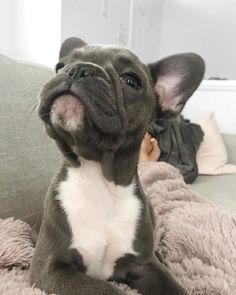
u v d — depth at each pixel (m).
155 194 0.37
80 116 0.20
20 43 0.50
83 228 0.24
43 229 0.24
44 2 0.49
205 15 1.02
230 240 0.27
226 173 0.63
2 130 0.28
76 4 0.53
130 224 0.24
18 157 0.29
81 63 0.21
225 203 0.48
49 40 0.49
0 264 0.23
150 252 0.25
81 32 0.56
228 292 0.23
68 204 0.24
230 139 0.71
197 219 0.30
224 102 0.75
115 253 0.24
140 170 0.42
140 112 0.24
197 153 0.64
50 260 0.22
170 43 1.04
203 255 0.26
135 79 0.23
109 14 0.66
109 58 0.23
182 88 0.28
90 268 0.24
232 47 1.02
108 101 0.20
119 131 0.22
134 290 0.24
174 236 0.29
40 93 0.21
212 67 1.04
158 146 0.58
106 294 0.20
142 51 0.88
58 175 0.25
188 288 0.24
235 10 1.00
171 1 1.03
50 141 0.33
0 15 0.48
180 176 0.43
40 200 0.30
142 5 0.84
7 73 0.30
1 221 0.26
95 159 0.23
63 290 0.20
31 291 0.20
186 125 0.64
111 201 0.24
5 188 0.27
